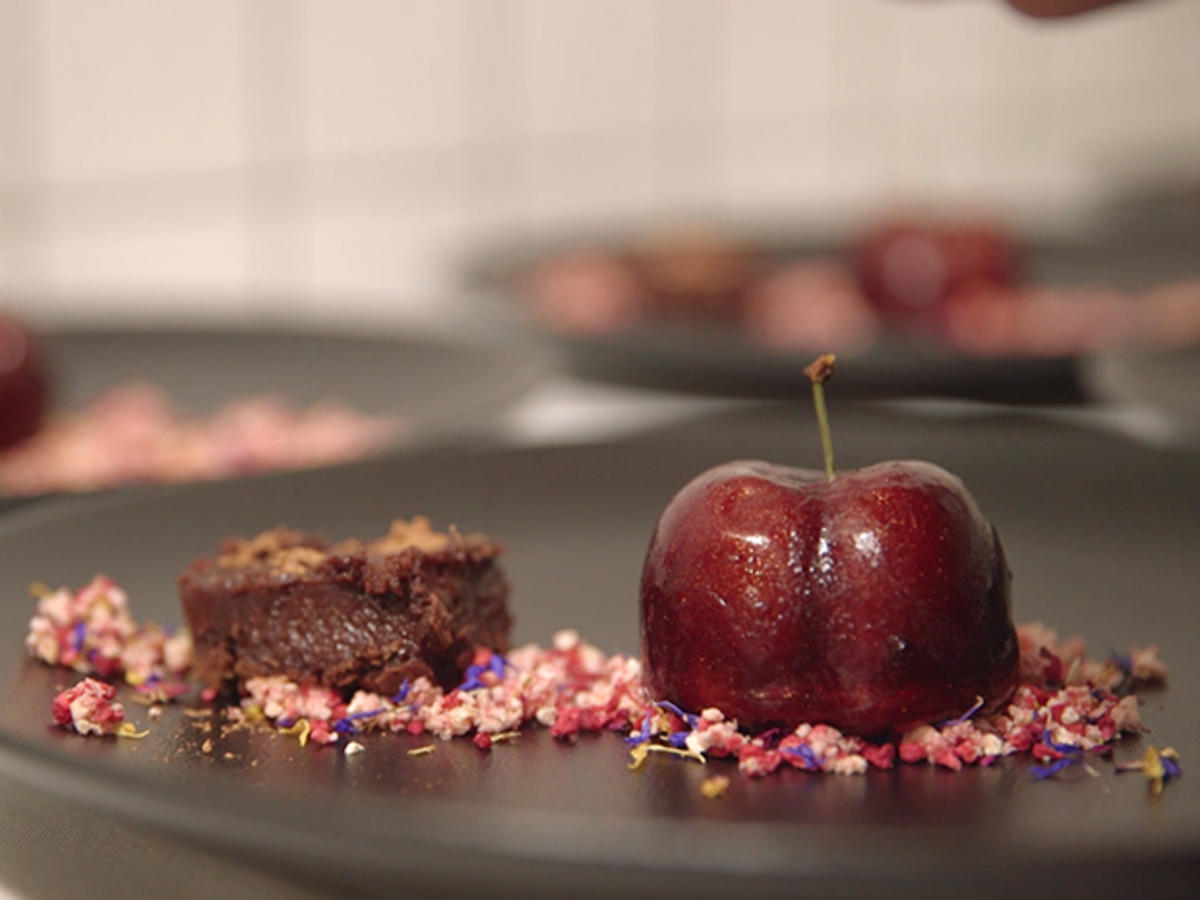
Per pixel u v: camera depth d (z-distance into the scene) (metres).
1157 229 1.12
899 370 0.73
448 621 0.47
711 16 1.48
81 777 0.39
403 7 1.27
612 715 0.45
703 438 0.60
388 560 0.46
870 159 1.61
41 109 1.08
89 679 0.45
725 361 0.74
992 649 0.44
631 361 0.77
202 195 1.17
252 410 0.73
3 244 1.07
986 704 0.44
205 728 0.45
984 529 0.45
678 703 0.45
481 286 0.98
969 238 0.95
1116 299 0.97
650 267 0.97
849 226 1.17
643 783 0.42
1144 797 0.41
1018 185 1.71
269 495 0.56
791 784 0.42
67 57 1.09
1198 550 0.55
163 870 0.44
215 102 1.17
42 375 0.70
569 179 1.40
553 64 1.38
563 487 0.58
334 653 0.46
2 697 0.45
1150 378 0.68
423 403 0.71
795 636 0.44
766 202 1.54
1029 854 0.36
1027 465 0.59
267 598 0.46
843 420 0.65
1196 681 0.48
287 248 1.22
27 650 0.48
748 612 0.44
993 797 0.41
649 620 0.45
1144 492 0.58
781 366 0.74
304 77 1.22
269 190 1.21
